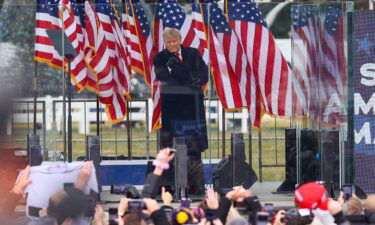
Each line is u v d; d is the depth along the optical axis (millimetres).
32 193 33812
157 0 39719
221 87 38312
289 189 38375
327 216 28891
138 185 38094
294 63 38781
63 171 34125
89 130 40375
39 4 37938
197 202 37656
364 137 38969
